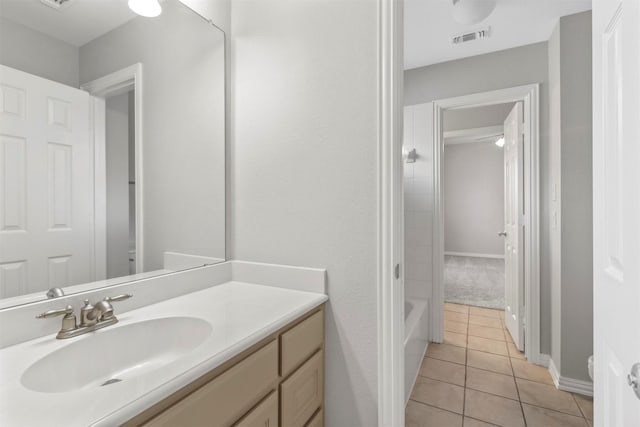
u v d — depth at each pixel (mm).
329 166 1266
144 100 1165
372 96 1189
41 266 894
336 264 1255
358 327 1220
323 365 1246
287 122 1351
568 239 1926
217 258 1430
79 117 989
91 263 1012
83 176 998
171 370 656
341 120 1243
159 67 1209
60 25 946
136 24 1141
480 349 2496
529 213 2297
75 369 797
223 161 1460
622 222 624
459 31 2158
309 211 1308
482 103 2498
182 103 1292
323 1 1278
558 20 1991
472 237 7125
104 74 1051
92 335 848
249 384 841
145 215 1165
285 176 1357
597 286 764
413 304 2523
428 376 2104
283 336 986
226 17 1479
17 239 848
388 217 1157
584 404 1788
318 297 1207
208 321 944
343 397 1248
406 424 1643
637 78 549
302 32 1320
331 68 1261
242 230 1470
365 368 1210
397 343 1172
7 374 653
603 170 731
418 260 2719
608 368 700
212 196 1414
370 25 1192
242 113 1466
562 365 1952
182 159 1290
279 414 969
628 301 592
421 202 2719
